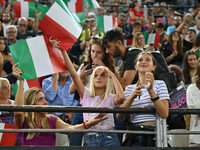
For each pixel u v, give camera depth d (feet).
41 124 50.39
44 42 47.75
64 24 47.98
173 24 132.98
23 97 48.80
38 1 137.39
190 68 73.56
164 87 46.42
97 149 42.04
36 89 52.37
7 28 90.07
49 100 67.15
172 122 53.62
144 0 172.35
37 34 96.17
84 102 49.80
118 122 52.80
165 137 42.34
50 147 41.88
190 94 53.72
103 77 50.01
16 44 47.39
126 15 147.13
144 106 46.39
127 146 43.93
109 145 46.24
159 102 42.01
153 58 48.85
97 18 96.63
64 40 47.85
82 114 55.47
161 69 52.75
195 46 85.97
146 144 44.62
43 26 47.80
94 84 49.96
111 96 49.44
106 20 96.07
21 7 105.70
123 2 165.99
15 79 68.80
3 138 44.47
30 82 63.46
